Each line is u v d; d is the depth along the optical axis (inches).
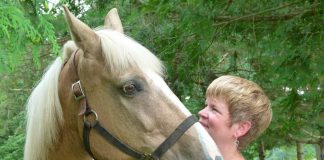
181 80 243.0
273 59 192.7
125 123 102.7
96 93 104.0
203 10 174.6
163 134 101.3
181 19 184.7
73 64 107.6
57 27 135.1
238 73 285.6
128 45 104.6
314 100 208.1
